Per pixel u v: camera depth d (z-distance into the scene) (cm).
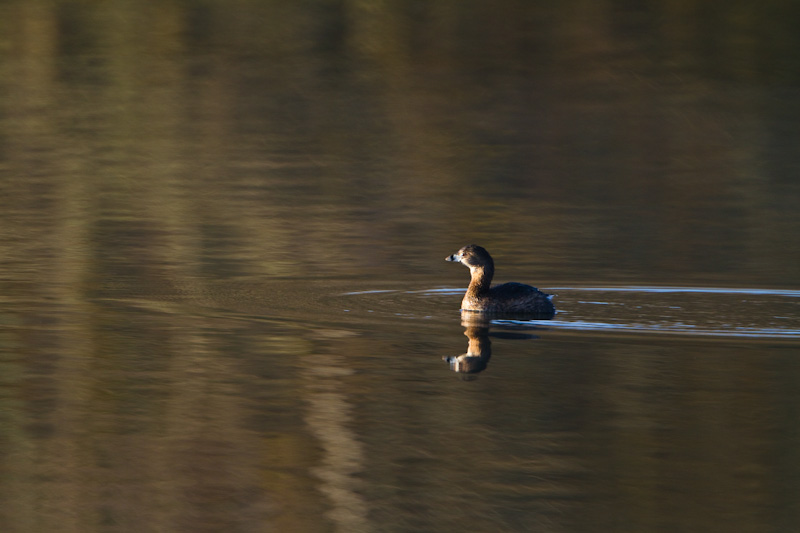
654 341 1417
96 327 1495
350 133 3641
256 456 1012
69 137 3478
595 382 1238
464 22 4756
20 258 2022
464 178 3050
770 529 858
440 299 1706
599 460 1002
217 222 2438
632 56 4494
